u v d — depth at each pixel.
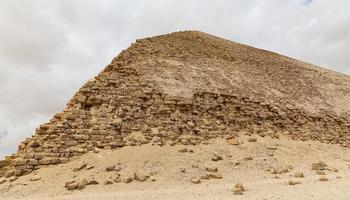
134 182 18.28
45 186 17.56
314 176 19.86
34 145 20.81
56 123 23.05
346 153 28.97
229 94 31.75
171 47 41.22
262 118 30.86
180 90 29.73
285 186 16.20
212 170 20.42
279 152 25.28
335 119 36.19
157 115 26.12
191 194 14.71
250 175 20.19
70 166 19.78
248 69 43.19
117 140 22.73
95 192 16.42
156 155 21.56
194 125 26.41
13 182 18.20
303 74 49.62
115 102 25.67
